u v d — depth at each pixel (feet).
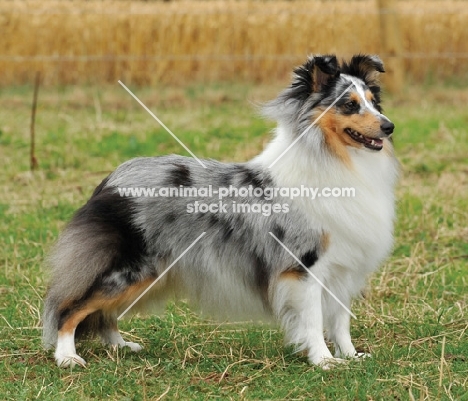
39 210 41.04
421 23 83.46
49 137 55.77
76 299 23.70
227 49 81.30
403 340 25.79
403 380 21.56
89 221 23.79
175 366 23.54
